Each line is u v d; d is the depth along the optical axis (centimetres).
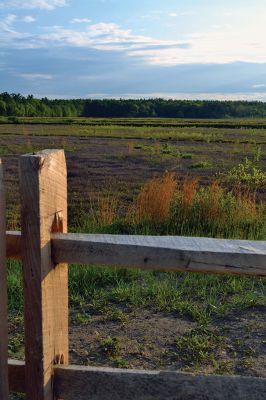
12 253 200
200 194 811
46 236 191
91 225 771
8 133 3916
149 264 189
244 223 746
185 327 421
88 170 1725
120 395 194
